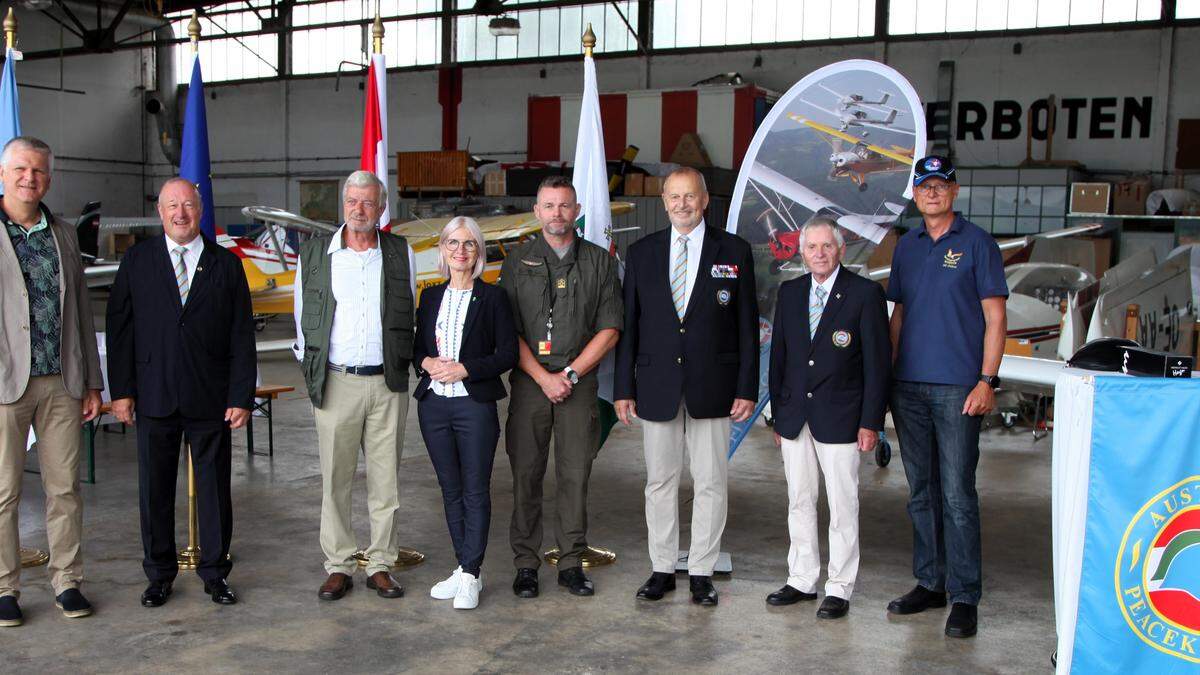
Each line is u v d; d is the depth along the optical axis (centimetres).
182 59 2383
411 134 2175
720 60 1925
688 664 270
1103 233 1270
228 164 2375
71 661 264
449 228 310
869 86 366
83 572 329
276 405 759
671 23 1958
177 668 261
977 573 299
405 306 314
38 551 361
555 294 318
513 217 1156
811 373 307
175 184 294
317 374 308
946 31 1745
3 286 276
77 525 301
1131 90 1617
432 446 314
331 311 307
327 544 322
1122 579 214
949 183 295
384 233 320
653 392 314
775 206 382
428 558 367
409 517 428
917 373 300
